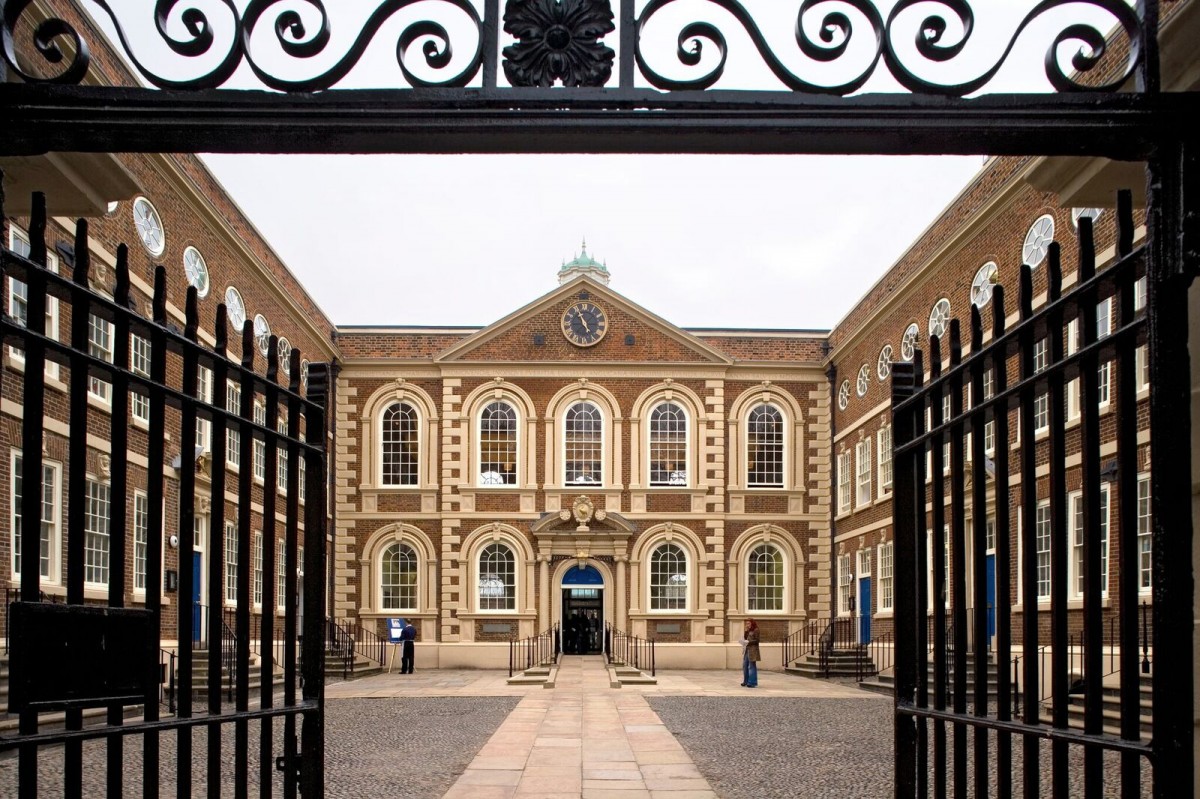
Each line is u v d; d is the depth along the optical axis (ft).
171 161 72.64
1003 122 11.64
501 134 11.80
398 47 11.75
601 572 121.08
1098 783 11.70
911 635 17.31
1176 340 11.07
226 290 85.76
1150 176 11.60
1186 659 10.78
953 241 83.30
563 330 123.34
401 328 124.47
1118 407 11.66
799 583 122.31
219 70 11.63
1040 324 13.29
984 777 14.26
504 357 122.83
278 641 86.94
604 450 122.21
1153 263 11.24
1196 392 14.47
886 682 87.35
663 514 121.60
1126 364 11.61
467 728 58.80
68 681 11.44
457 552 120.26
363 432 122.21
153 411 12.93
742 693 85.25
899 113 11.66
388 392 122.72
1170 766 10.66
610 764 44.19
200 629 77.36
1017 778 37.01
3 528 52.31
